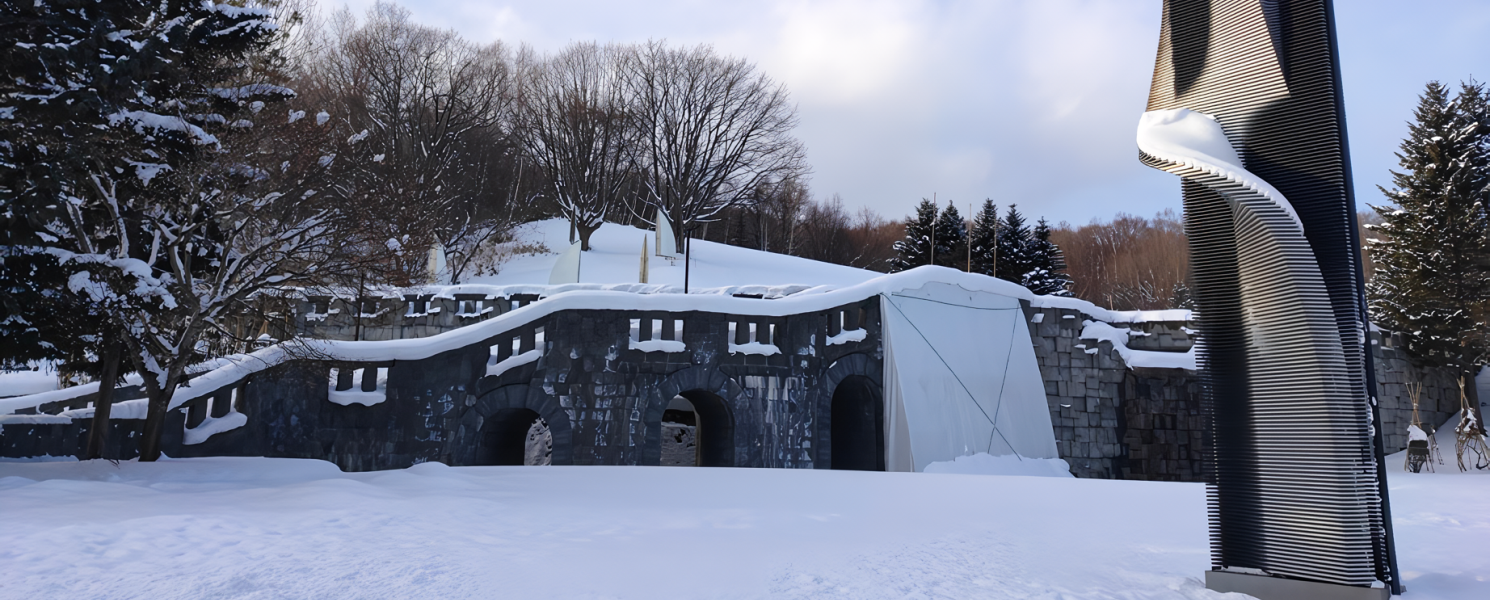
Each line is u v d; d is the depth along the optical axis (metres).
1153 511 14.20
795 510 13.95
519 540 9.75
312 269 23.09
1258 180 8.24
